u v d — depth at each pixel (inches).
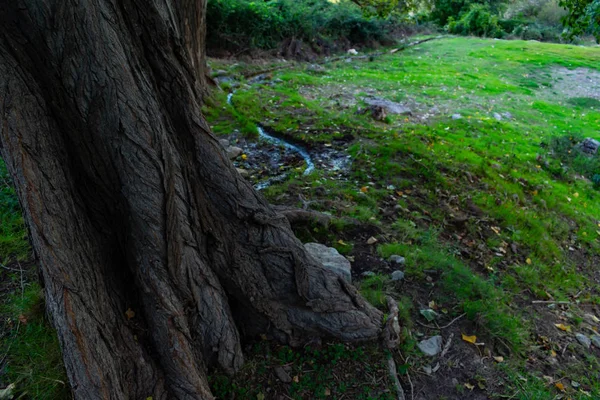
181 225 93.4
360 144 247.4
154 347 90.5
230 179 104.6
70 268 80.2
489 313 137.1
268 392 103.3
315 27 633.0
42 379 101.9
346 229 167.6
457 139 300.4
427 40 832.3
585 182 306.5
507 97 481.7
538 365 130.6
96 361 78.1
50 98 82.5
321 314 112.0
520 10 1151.6
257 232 106.7
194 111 99.7
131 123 84.7
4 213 163.2
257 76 438.6
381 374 111.4
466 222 194.5
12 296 128.0
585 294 183.0
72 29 78.6
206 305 98.5
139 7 86.7
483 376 118.7
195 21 285.6
